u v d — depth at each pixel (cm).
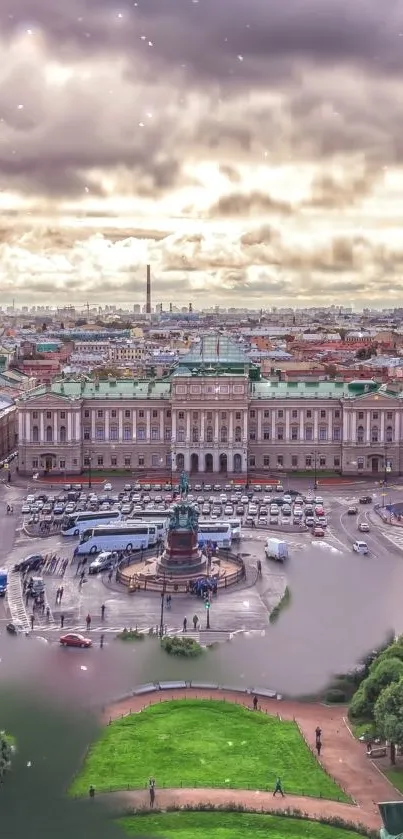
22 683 11506
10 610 14625
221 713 10944
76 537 19312
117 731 10369
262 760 9862
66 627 13788
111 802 8862
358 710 10506
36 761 9625
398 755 10044
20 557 17812
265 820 8644
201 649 12538
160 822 8562
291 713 11056
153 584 15862
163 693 11481
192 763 9719
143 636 13112
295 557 17212
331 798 9088
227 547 18325
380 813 8194
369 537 19138
